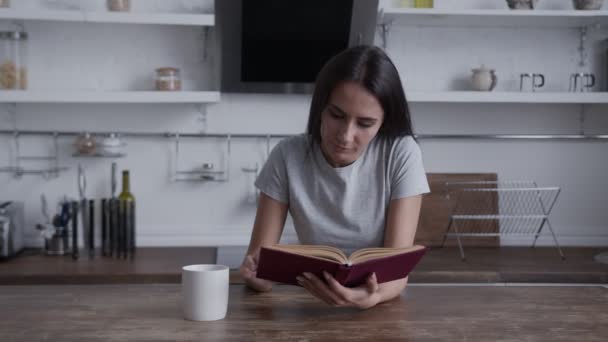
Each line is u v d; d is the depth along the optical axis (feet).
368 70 4.29
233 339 3.51
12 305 4.20
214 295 3.86
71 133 8.91
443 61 9.43
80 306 4.18
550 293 4.69
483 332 3.68
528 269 7.50
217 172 9.16
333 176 5.10
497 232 9.29
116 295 4.50
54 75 8.96
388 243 4.94
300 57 8.59
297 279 4.07
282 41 8.46
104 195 9.07
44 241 8.70
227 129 9.20
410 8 8.47
